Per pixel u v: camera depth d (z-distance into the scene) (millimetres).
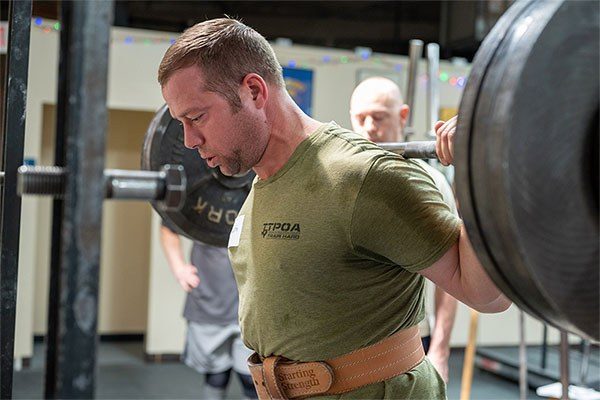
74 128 1026
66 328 1028
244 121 1616
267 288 1643
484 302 1481
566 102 1115
